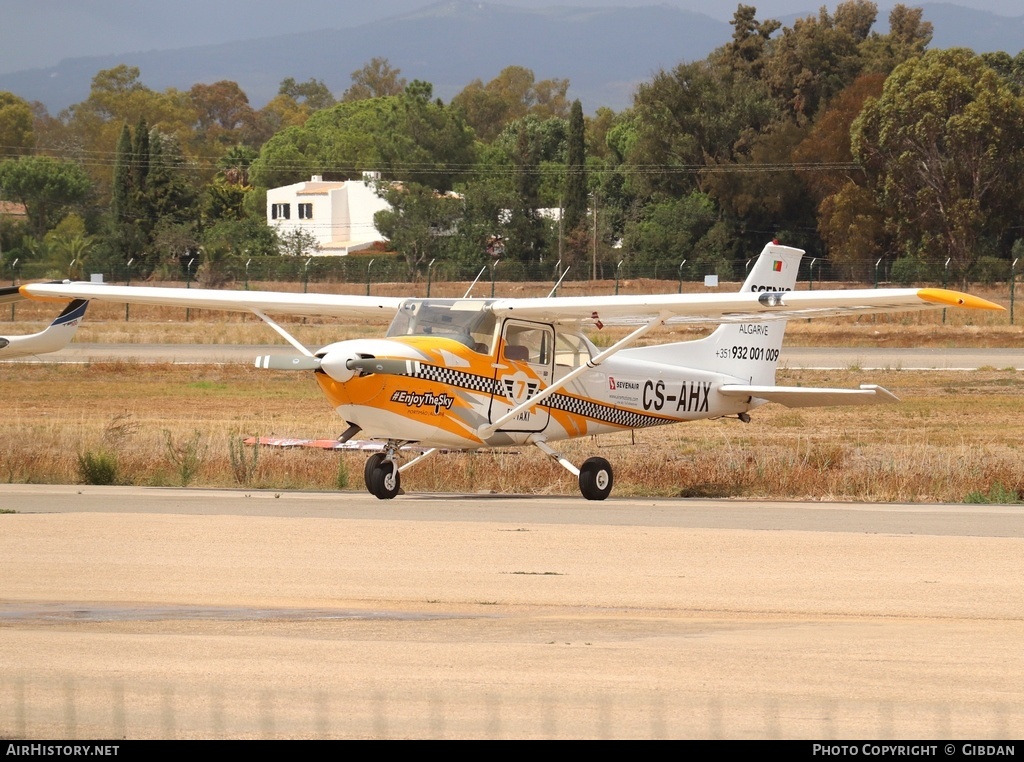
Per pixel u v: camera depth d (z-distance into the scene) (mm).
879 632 27141
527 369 55125
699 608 29703
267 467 61062
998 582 32969
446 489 58594
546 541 39438
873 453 70562
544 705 21609
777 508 51062
